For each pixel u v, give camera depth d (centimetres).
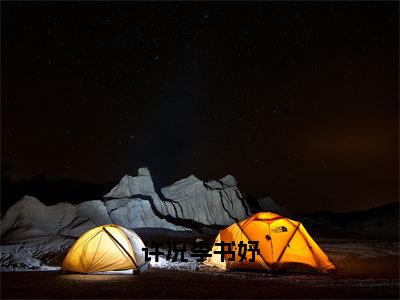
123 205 2489
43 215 2188
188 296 947
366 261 1645
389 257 1762
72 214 2239
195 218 2741
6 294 972
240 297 927
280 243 1378
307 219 3250
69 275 1284
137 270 1292
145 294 971
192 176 2947
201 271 1377
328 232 2878
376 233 2955
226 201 2897
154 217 2459
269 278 1234
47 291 1010
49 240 1914
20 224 2111
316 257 1373
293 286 1074
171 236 2225
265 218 1438
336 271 1359
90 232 1354
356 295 936
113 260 1313
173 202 2767
